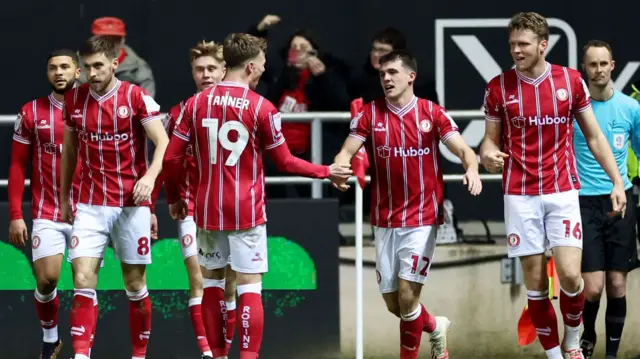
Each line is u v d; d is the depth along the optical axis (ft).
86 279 74.64
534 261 75.72
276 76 103.04
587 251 83.56
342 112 93.91
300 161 72.18
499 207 103.24
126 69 104.17
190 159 83.41
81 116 74.64
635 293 94.07
